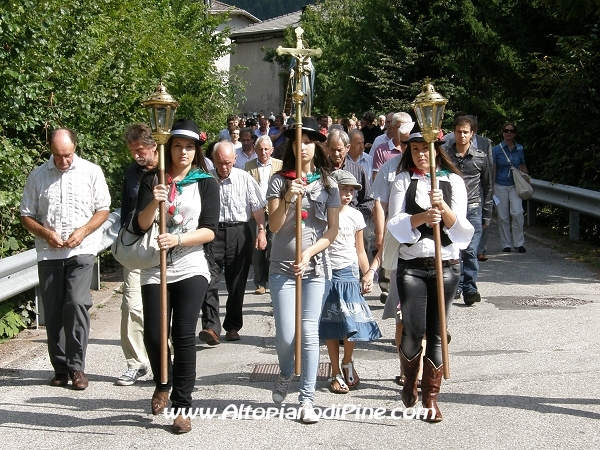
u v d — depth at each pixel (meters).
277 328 5.96
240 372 7.43
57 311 7.01
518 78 18.14
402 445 5.48
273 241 6.00
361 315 6.68
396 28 28.47
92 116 11.44
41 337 8.70
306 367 5.95
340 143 7.88
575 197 14.25
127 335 7.08
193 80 20.81
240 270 8.70
